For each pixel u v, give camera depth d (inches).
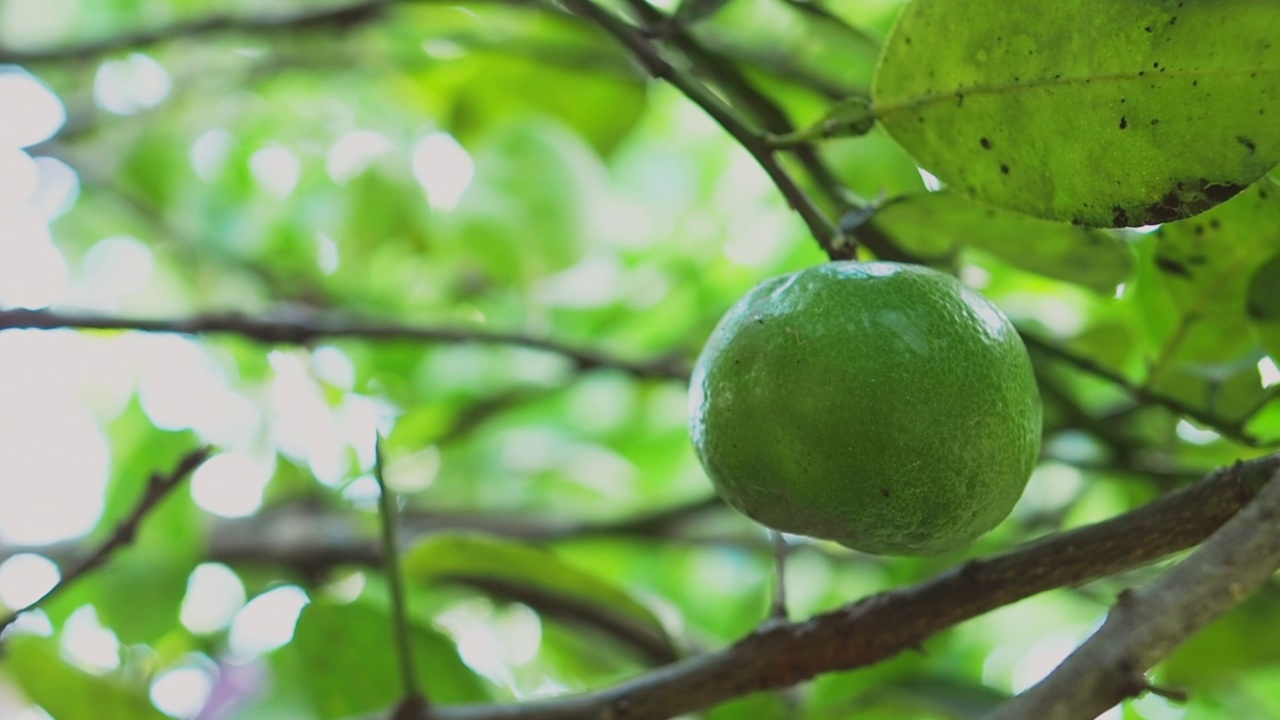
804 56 29.4
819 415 19.9
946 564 28.0
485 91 33.7
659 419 39.1
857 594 33.7
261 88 38.4
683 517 32.1
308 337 26.6
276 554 31.9
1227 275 23.1
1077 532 20.7
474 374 37.0
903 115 20.7
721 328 20.6
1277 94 19.4
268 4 37.3
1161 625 17.9
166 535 28.5
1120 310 26.3
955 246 23.5
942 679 25.7
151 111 38.4
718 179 39.8
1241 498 20.2
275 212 38.8
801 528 20.5
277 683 24.7
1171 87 19.6
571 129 34.0
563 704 22.0
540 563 25.0
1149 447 25.6
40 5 39.6
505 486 37.5
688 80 21.4
